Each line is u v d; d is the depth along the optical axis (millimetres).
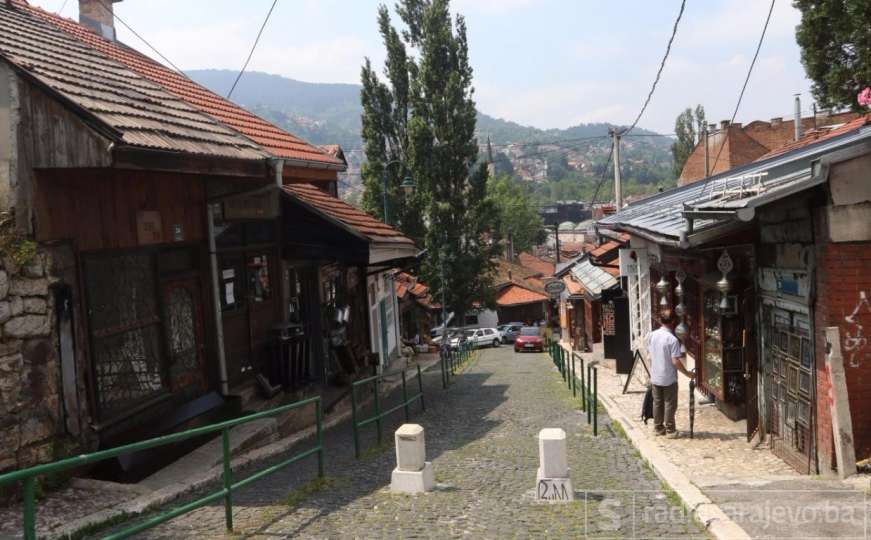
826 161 6961
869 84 9219
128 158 7719
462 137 43250
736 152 40906
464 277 44625
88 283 8391
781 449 8664
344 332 16984
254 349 12805
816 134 19219
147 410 9297
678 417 11453
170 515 5508
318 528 6410
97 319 8531
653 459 8719
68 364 7867
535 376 22281
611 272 25703
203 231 11125
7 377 7070
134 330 9281
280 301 14125
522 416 13672
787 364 8539
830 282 7250
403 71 44281
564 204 144625
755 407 9617
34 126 7539
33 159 7562
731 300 10141
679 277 12500
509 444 10734
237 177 10773
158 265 9969
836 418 7113
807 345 7945
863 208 7121
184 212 10594
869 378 7301
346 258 14352
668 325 10344
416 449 7832
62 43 10203
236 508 7203
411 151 42719
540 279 80625
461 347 33562
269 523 6594
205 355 11117
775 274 8703
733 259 10211
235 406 11156
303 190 17641
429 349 36750
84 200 8375
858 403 7324
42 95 7527
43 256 7641
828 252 7246
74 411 7910
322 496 7707
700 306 12023
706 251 11016
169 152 8328
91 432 8172
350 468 9289
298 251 14211
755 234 9164
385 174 31469
